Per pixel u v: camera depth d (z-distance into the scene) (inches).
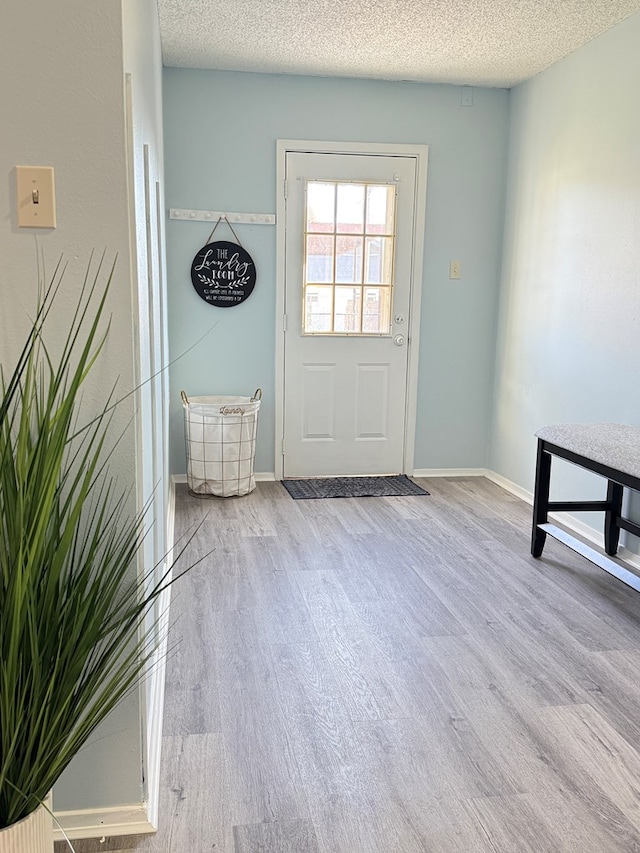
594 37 143.8
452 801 70.6
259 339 182.9
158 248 111.6
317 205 179.9
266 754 77.4
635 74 130.9
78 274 57.1
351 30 142.9
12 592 43.9
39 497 44.5
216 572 127.2
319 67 167.9
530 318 172.1
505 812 69.2
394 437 193.0
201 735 80.5
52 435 45.8
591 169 145.3
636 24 130.5
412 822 67.7
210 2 129.3
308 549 139.4
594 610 113.9
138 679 63.3
